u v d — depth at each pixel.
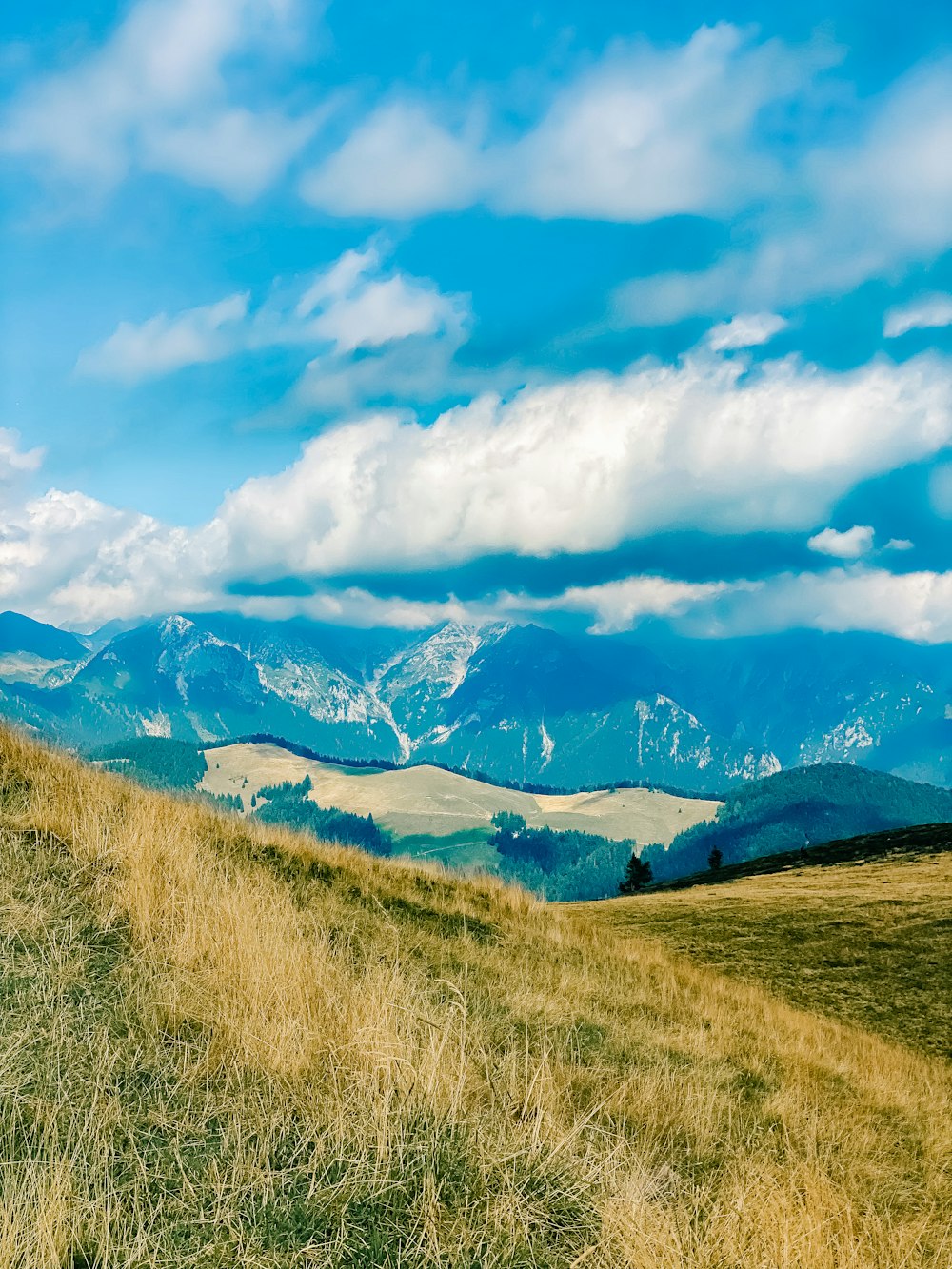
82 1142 3.67
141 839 8.19
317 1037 5.23
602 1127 5.58
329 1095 4.71
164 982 5.58
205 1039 5.07
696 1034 10.43
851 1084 11.42
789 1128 7.64
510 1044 6.92
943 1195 7.21
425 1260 3.52
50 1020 4.66
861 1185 6.68
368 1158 4.14
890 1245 5.23
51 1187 3.28
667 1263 3.93
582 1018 9.11
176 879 7.74
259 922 7.24
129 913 6.60
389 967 7.92
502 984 9.24
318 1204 3.71
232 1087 4.58
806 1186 5.58
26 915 5.93
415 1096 4.77
